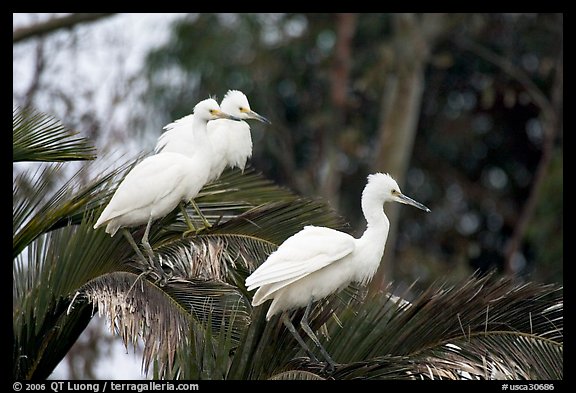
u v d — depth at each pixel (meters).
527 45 29.19
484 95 27.05
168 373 10.10
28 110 11.94
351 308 10.85
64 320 11.42
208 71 27.39
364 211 11.36
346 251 10.70
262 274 10.24
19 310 11.27
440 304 10.05
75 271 11.24
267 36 29.09
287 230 12.04
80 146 11.95
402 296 10.31
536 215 27.17
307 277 10.65
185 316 10.62
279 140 28.70
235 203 13.12
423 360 9.72
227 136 13.71
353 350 10.35
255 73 27.95
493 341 10.12
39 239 11.62
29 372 11.52
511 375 9.75
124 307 10.38
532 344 10.08
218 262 11.39
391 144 26.42
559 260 25.95
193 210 12.93
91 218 11.63
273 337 9.93
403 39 26.78
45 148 11.75
